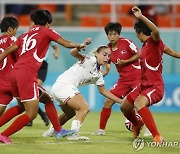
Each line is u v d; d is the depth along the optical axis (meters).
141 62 24.08
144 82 24.00
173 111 44.44
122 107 25.38
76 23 52.59
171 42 44.28
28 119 23.28
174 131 31.19
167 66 44.53
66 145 23.52
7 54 23.34
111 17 46.12
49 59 43.94
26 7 51.38
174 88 44.38
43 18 23.83
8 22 25.41
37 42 23.11
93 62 25.00
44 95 24.66
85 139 25.30
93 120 37.09
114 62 29.75
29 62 23.00
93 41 44.00
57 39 23.11
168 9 51.72
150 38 23.69
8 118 25.02
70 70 25.27
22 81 22.91
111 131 30.64
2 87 25.03
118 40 29.58
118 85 29.92
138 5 46.69
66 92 24.56
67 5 53.03
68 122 34.88
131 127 28.45
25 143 24.02
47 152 21.59
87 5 54.47
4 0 48.84
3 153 21.25
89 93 44.06
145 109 23.31
